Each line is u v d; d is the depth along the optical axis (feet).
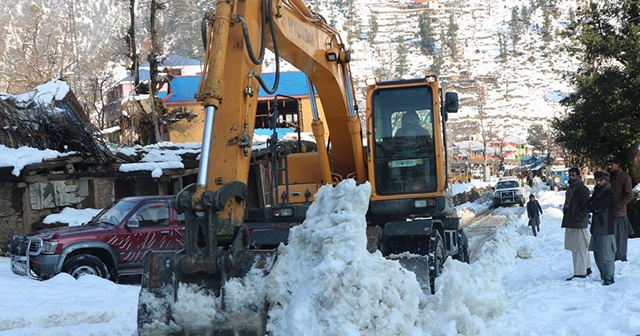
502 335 25.44
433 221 44.55
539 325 33.37
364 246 24.94
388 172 46.70
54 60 203.21
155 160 101.96
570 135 167.12
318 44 40.22
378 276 23.91
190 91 224.33
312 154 48.01
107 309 41.04
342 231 24.86
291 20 35.96
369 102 46.96
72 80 263.90
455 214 53.93
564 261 61.67
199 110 208.54
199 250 26.81
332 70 41.91
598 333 31.63
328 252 24.40
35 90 110.63
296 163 47.93
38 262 55.36
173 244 58.95
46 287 47.93
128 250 57.67
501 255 64.75
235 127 28.86
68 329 36.01
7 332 34.58
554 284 47.32
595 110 161.07
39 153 88.28
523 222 137.80
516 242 82.48
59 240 55.67
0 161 84.74
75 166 95.50
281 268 25.76
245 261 26.78
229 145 28.68
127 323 37.63
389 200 45.98
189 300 26.63
